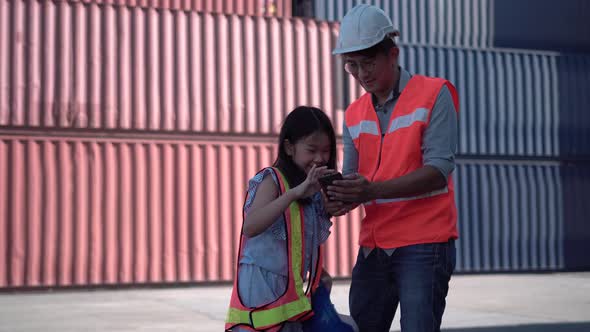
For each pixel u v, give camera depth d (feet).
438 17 55.36
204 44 47.19
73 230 43.78
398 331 25.67
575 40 59.00
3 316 30.99
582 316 30.14
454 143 11.06
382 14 11.10
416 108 11.05
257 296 9.80
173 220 45.39
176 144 45.96
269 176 9.95
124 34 45.83
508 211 55.11
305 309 9.77
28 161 43.62
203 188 46.14
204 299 37.70
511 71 55.98
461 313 31.24
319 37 49.55
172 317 30.48
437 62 54.29
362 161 11.75
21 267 42.73
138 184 45.06
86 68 45.06
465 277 51.93
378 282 11.55
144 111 45.65
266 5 50.01
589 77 57.88
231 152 46.91
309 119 9.99
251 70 47.96
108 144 44.93
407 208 11.11
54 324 28.45
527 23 57.72
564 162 56.90
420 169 10.71
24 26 44.39
